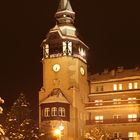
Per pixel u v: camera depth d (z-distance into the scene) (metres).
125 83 122.88
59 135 73.06
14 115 104.81
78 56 119.62
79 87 118.56
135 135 108.31
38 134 105.62
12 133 99.44
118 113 116.75
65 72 116.69
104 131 113.69
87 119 120.00
